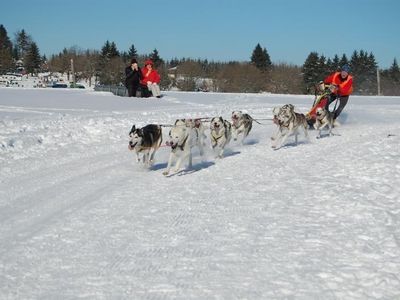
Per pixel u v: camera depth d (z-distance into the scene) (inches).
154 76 1105.4
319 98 611.2
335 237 213.5
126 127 585.0
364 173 331.3
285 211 253.8
